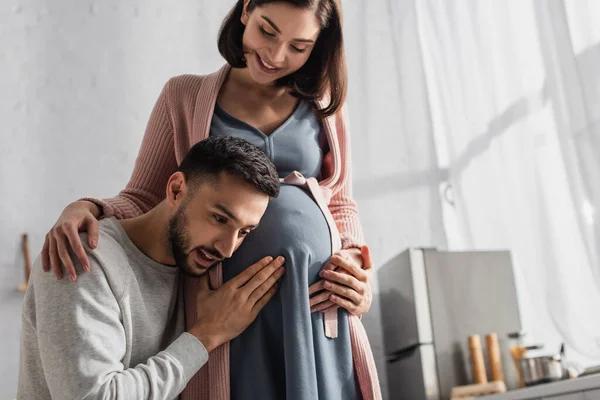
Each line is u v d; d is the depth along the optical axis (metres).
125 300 1.17
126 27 3.36
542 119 2.65
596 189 2.26
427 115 3.56
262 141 1.37
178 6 3.45
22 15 3.26
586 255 2.33
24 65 3.21
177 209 1.20
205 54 3.41
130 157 3.22
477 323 2.89
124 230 1.25
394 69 3.66
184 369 1.16
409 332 2.89
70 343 1.09
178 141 1.44
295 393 1.18
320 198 1.36
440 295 2.89
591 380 2.01
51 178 3.12
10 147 3.11
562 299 2.49
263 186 1.18
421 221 3.45
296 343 1.21
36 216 3.06
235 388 1.24
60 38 3.28
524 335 2.90
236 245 1.21
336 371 1.27
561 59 2.39
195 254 1.20
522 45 2.75
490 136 2.93
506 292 2.96
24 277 3.00
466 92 3.11
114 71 3.30
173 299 1.28
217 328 1.21
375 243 3.39
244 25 1.41
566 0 2.39
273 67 1.34
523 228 2.77
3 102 3.14
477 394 2.66
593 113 2.28
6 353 2.92
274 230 1.26
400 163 3.52
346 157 1.48
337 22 1.41
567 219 2.54
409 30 3.65
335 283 1.28
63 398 1.07
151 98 3.31
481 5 2.97
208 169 1.18
